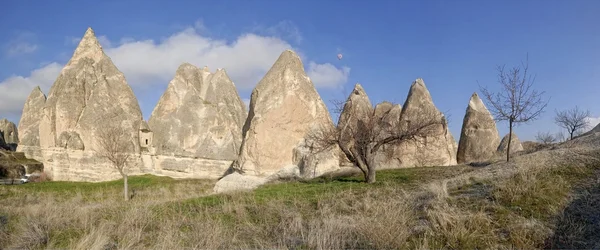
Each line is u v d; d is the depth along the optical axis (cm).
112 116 3206
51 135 3328
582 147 1310
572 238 705
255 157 2161
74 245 789
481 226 759
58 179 3116
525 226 742
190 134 3250
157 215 1060
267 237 837
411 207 913
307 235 816
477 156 2564
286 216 959
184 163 3150
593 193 884
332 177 1883
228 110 3412
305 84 2353
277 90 2277
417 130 1650
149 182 2650
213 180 2748
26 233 884
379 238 736
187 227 934
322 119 2361
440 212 794
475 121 2681
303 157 2156
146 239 858
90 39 3703
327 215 912
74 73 3500
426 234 746
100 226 890
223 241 801
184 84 3516
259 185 1850
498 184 973
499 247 692
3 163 3359
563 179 986
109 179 2984
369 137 1575
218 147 3200
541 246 690
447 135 2505
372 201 1014
